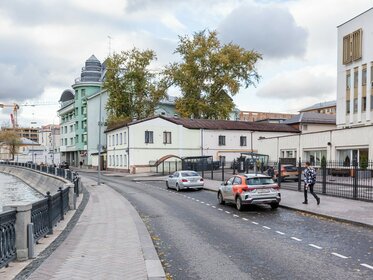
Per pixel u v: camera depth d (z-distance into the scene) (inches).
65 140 3690.9
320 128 2450.8
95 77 3230.8
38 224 392.5
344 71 1841.8
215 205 753.6
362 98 1720.0
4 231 291.9
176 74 2396.7
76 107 3221.0
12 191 1881.2
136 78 2511.1
